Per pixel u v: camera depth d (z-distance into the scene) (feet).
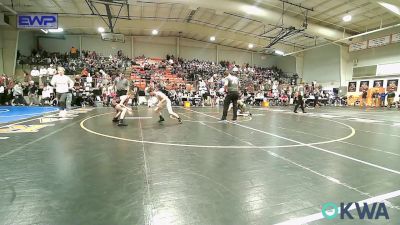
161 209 6.20
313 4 55.36
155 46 90.99
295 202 6.75
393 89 67.56
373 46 70.90
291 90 76.07
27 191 7.22
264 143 14.80
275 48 89.10
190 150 12.71
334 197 7.11
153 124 23.20
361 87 76.33
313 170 9.59
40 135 16.55
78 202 6.53
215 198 6.91
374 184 8.16
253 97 71.61
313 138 16.76
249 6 57.36
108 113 34.22
